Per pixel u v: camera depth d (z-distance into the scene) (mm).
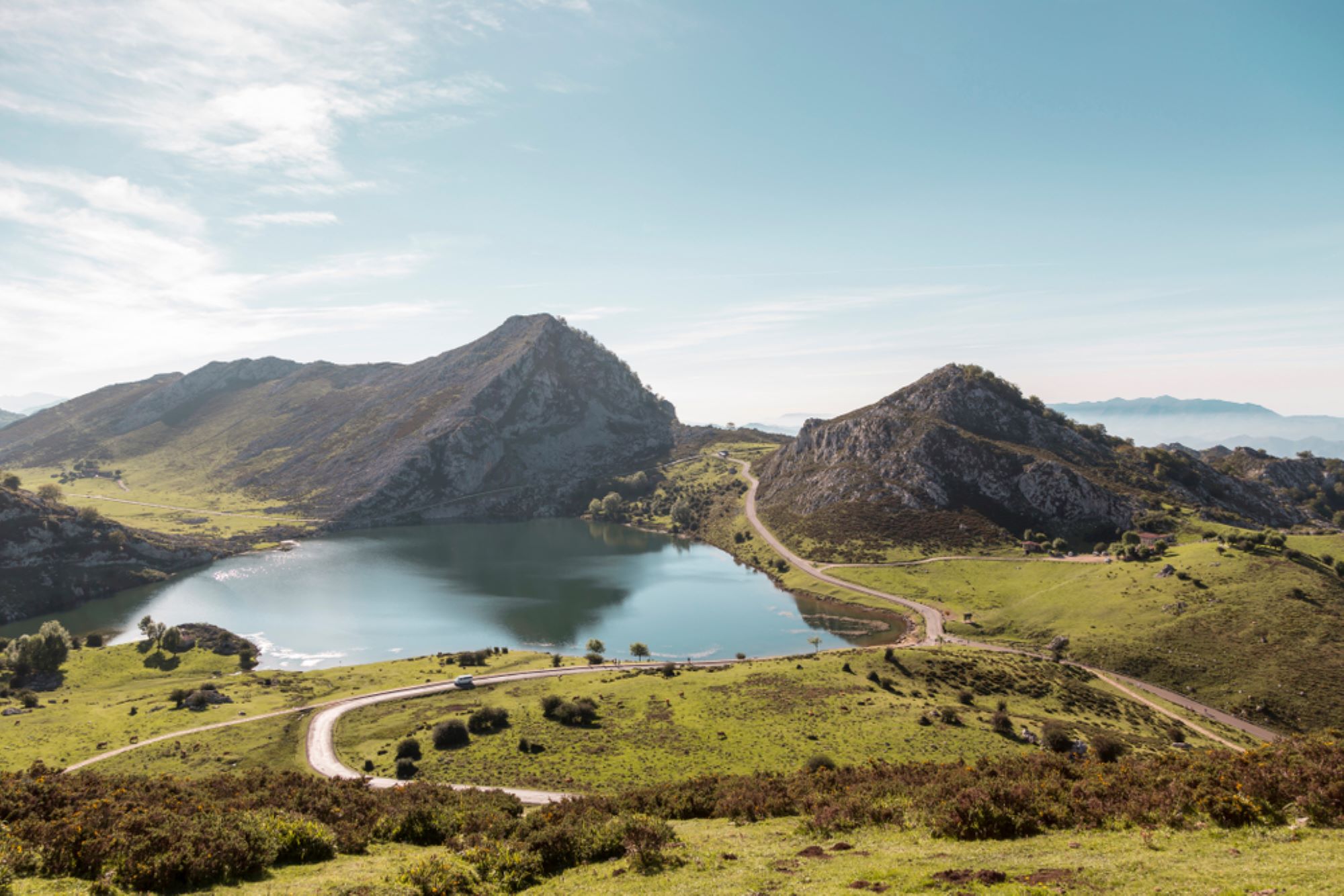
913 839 31078
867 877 24469
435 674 136250
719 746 90062
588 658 151500
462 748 91688
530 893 27938
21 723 104562
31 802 35188
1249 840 25594
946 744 90375
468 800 46156
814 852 29750
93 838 28516
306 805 41656
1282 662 127750
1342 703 115188
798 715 102062
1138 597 161875
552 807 44031
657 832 33688
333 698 119438
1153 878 21688
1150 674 135625
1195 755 40281
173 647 156250
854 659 137750
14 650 141000
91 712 111250
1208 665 133000
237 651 161875
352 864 31250
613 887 26891
